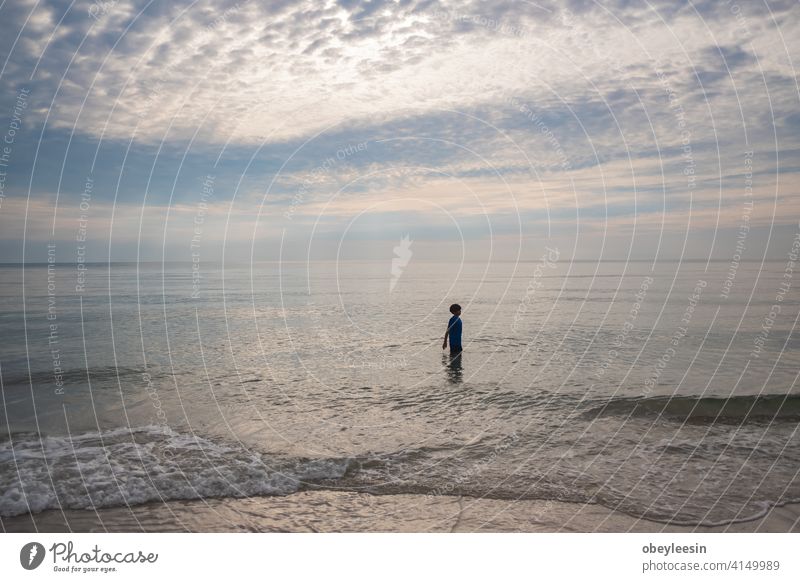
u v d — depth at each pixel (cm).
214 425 891
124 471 692
